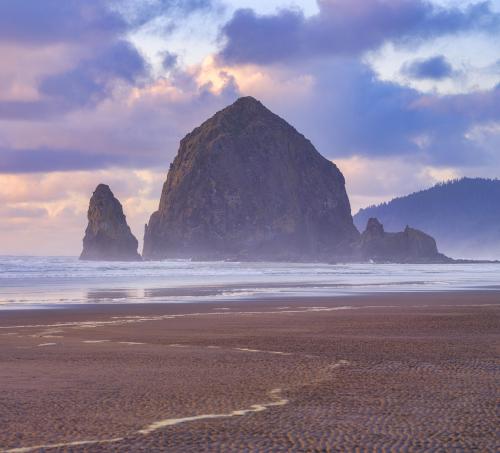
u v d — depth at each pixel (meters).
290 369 18.05
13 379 16.41
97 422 11.84
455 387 15.35
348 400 13.83
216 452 9.88
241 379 16.47
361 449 10.05
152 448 10.10
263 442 10.45
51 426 11.53
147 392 14.73
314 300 49.34
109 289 63.50
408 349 22.33
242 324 31.70
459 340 24.97
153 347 23.06
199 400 13.83
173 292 59.16
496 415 12.41
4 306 43.12
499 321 32.81
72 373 17.34
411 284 77.56
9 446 10.21
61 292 58.41
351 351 21.81
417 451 9.94
